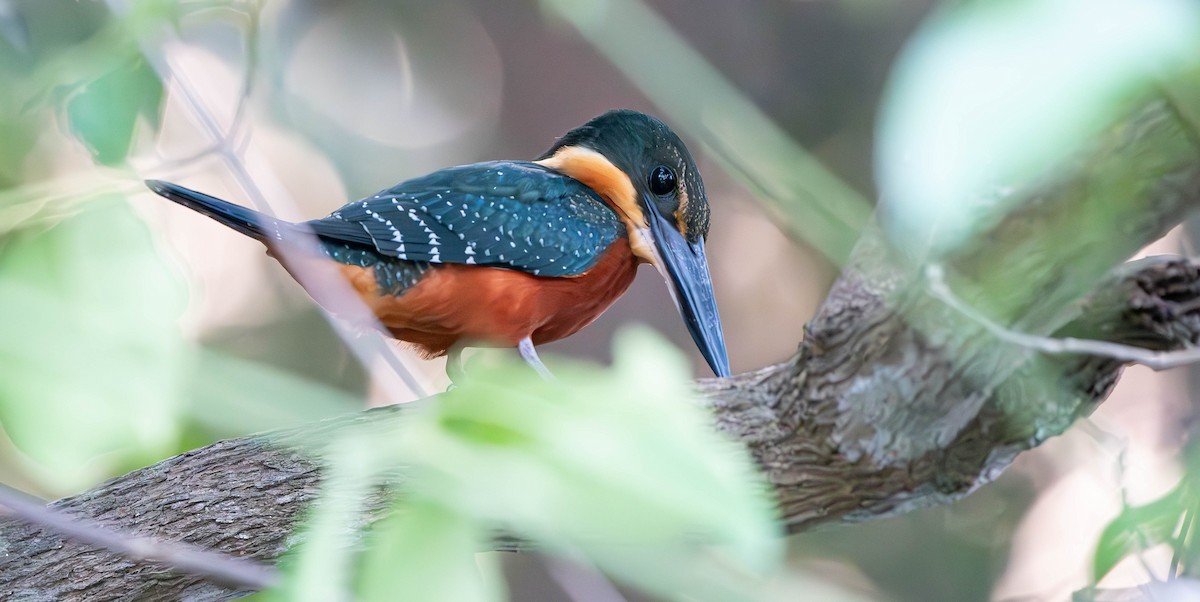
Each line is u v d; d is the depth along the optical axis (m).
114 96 5.46
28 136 5.76
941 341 4.23
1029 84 1.84
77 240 4.54
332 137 13.42
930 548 13.01
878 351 4.44
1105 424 5.25
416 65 13.82
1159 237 3.20
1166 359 3.56
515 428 2.22
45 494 6.26
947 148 1.85
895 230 3.33
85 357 3.98
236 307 14.55
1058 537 12.74
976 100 1.84
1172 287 4.08
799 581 3.33
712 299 8.43
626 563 2.84
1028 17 1.87
